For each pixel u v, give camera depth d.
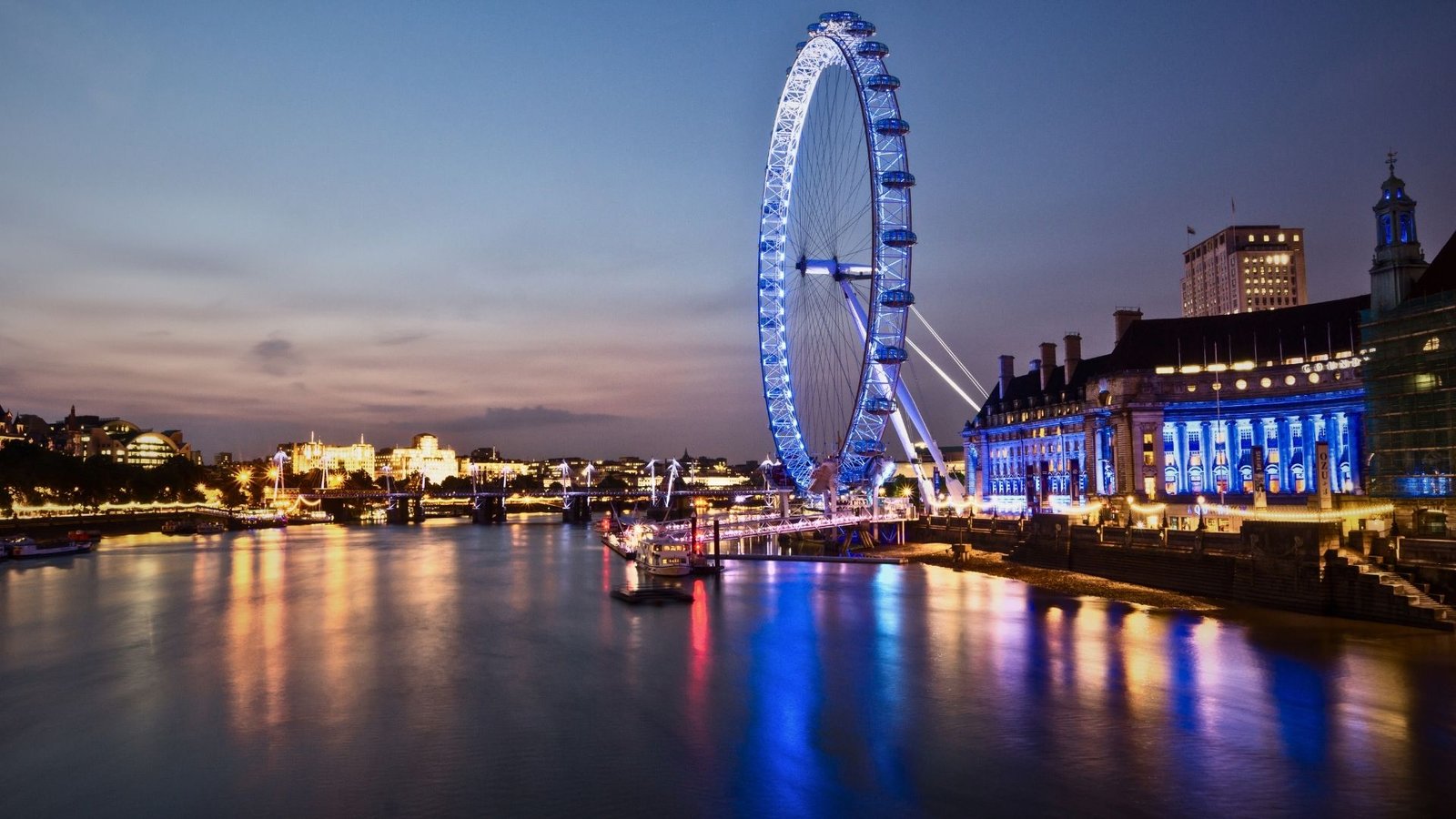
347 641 88.75
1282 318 168.88
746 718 59.78
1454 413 89.62
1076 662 73.00
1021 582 124.50
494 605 114.06
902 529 190.38
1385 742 53.06
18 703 65.56
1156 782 47.81
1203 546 104.81
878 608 104.00
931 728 57.06
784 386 174.38
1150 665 71.31
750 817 44.16
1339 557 88.50
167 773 50.88
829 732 56.72
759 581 133.12
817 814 44.59
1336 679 65.75
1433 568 82.94
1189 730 55.72
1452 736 53.78
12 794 48.09
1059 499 192.12
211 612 108.56
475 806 45.75
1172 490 168.62
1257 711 59.09
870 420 163.38
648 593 119.00
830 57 163.00
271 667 76.38
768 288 174.00
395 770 50.81
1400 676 66.19
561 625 96.75
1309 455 157.50
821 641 84.69
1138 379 170.12
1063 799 45.91
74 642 89.00
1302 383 158.00
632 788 47.88
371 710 62.66
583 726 58.38
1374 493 98.00
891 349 154.62
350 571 163.62
